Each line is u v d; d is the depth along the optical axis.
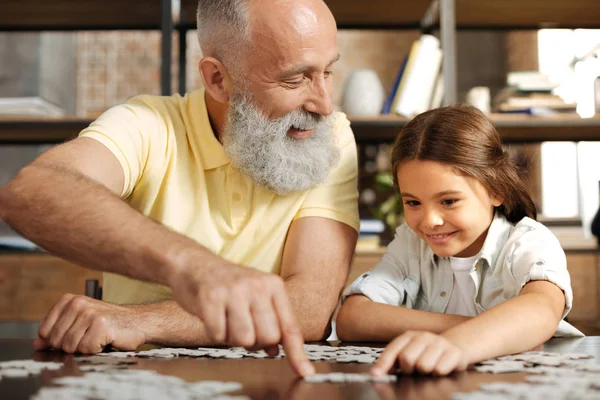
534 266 1.03
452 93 2.31
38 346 0.87
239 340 0.57
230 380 0.58
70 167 1.00
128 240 0.65
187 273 0.60
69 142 1.07
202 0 1.22
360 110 2.38
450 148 1.10
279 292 0.59
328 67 1.15
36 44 4.45
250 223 1.22
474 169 1.10
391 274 1.24
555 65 4.64
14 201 0.75
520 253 1.10
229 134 1.18
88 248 0.68
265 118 1.15
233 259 1.22
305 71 1.12
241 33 1.13
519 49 5.38
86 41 5.48
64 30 2.73
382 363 0.61
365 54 5.52
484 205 1.14
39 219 0.72
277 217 1.22
